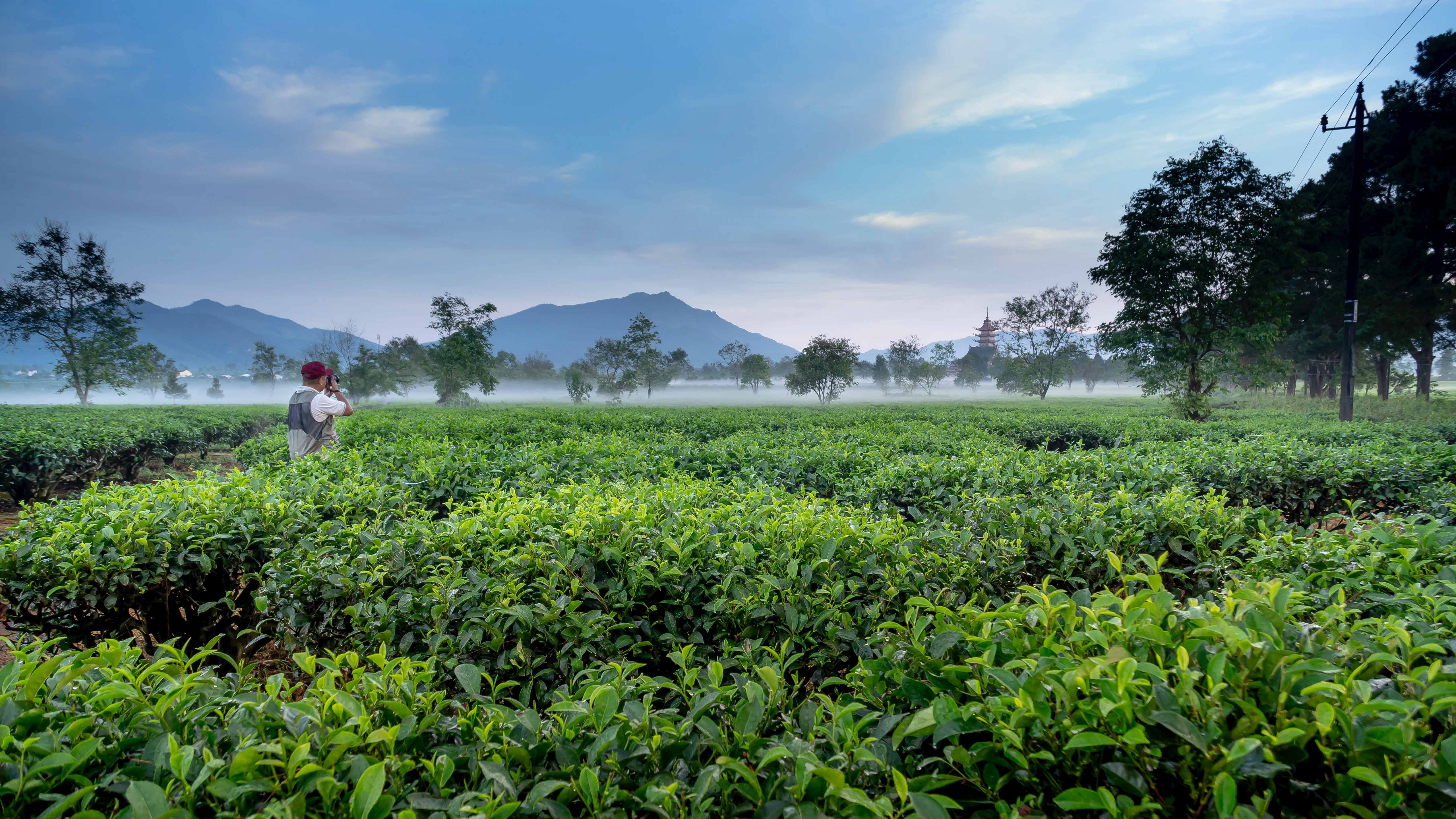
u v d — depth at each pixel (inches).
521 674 103.7
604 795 59.8
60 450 442.6
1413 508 214.8
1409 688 65.2
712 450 315.3
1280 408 1373.0
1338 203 1465.3
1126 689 58.1
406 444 346.3
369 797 53.8
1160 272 1021.8
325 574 122.0
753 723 66.1
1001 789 62.7
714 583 121.5
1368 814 51.8
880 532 134.6
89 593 137.2
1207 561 136.8
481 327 2118.6
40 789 58.2
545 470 243.8
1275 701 59.2
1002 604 110.7
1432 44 1331.2
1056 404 1877.5
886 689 76.7
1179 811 59.9
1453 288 1270.9
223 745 65.3
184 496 169.8
